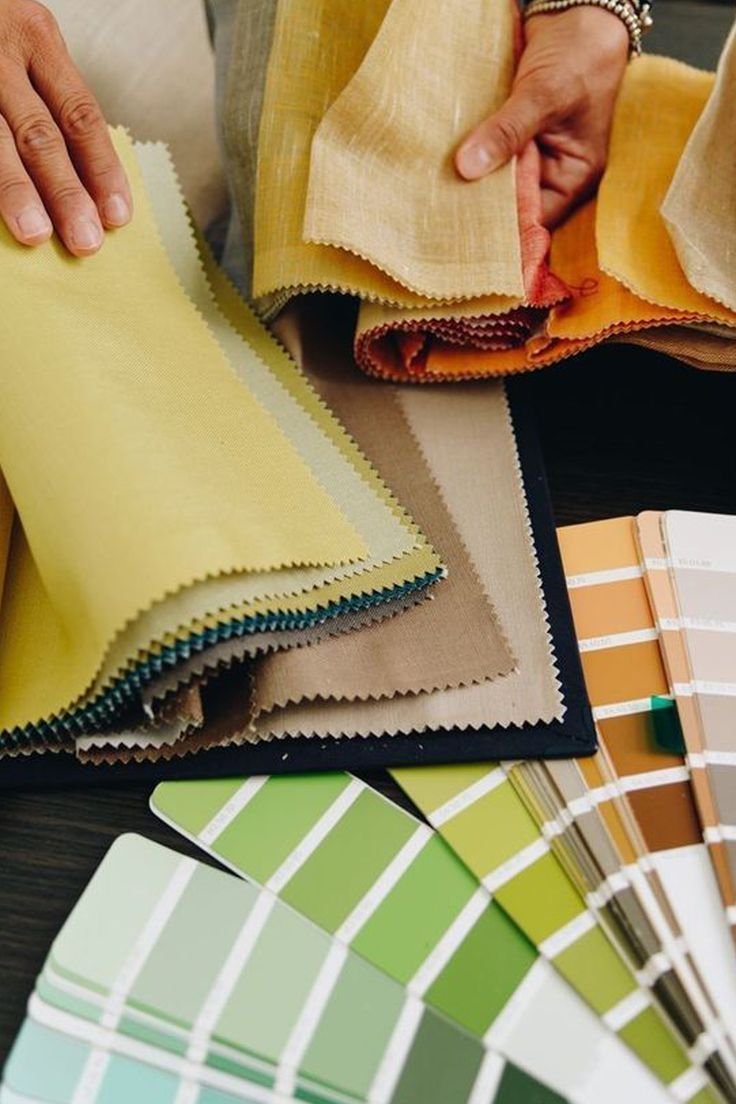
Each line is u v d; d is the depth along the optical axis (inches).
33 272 18.4
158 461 16.0
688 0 31.3
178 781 16.8
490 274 19.8
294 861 15.8
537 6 23.1
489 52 22.2
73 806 16.7
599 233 20.4
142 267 20.1
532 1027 14.0
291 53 21.2
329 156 20.0
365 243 19.4
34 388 16.8
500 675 17.2
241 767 16.7
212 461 17.1
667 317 19.7
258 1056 13.7
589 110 22.4
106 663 14.9
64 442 16.2
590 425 22.1
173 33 27.0
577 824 15.6
